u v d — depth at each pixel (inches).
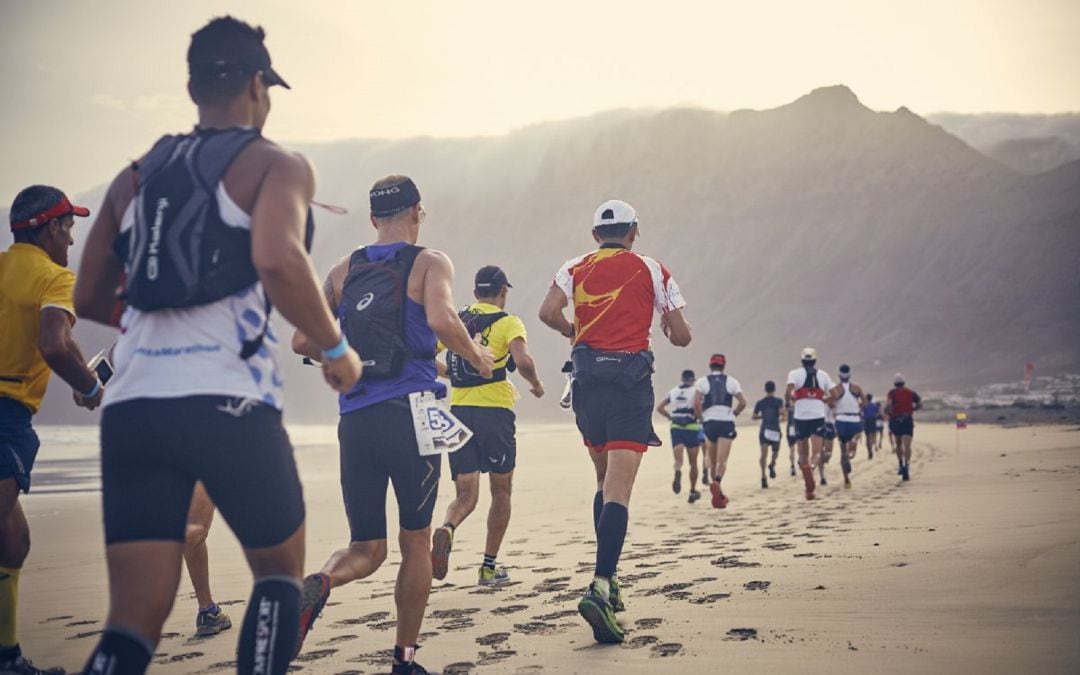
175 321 83.3
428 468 133.6
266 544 87.3
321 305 84.6
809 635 145.2
